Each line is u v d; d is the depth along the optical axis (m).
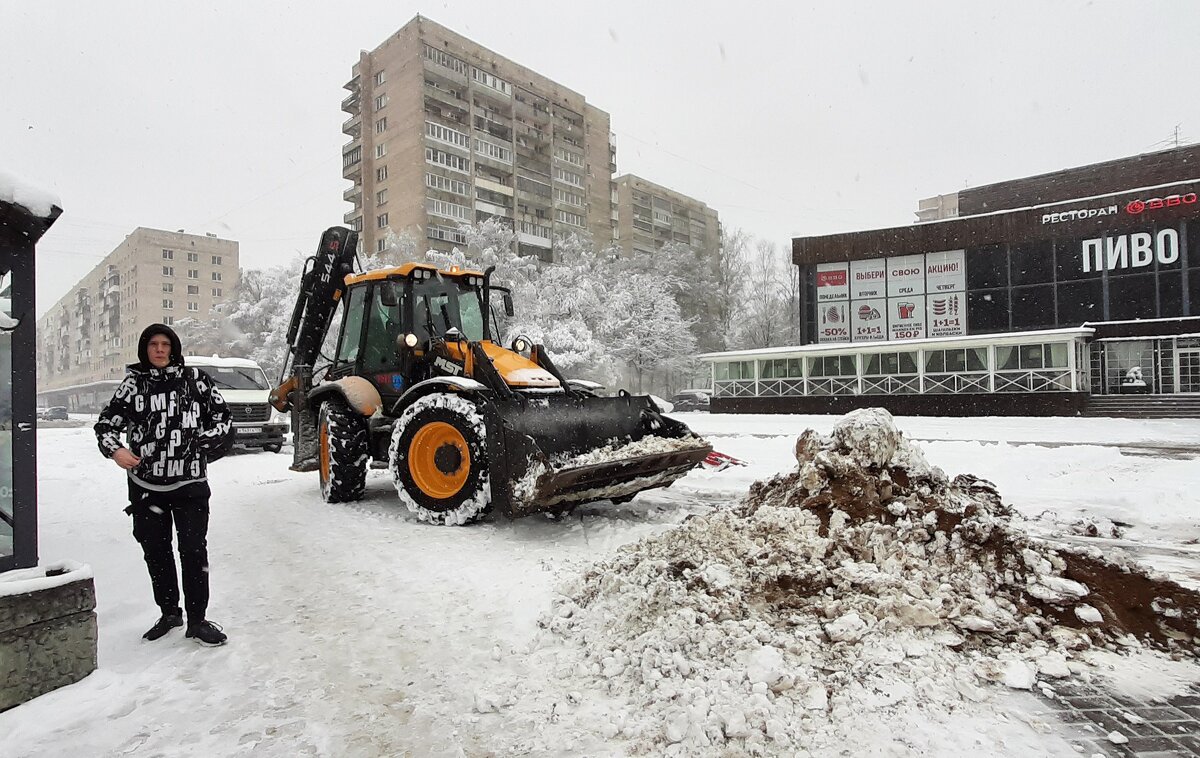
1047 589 3.04
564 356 31.09
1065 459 8.71
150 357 3.21
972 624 2.84
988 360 23.06
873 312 27.69
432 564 4.40
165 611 3.27
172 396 3.22
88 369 82.38
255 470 10.34
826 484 3.77
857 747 2.10
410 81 47.16
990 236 25.55
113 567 4.45
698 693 2.39
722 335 48.47
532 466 4.75
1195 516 5.47
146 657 3.03
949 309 26.47
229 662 2.96
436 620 3.42
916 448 4.03
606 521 5.49
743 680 2.47
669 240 69.38
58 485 8.43
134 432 3.21
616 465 5.00
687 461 5.71
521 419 5.08
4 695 2.50
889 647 2.69
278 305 35.91
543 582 3.92
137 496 3.23
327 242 7.99
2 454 2.76
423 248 46.03
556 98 56.47
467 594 3.79
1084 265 24.28
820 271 28.50
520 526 5.47
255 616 3.55
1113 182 30.53
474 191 49.66
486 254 35.66
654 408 6.19
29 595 2.60
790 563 3.25
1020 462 8.41
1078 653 2.75
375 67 49.69
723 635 2.75
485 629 3.28
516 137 53.50
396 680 2.76
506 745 2.24
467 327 6.83
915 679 2.50
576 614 3.30
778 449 11.32
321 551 4.86
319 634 3.27
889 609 2.89
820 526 3.51
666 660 2.63
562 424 5.34
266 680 2.78
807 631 2.79
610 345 35.00
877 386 25.00
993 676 2.55
